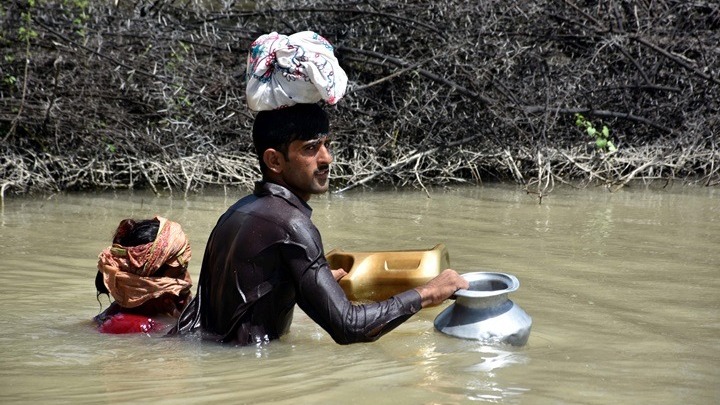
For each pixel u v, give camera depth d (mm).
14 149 9430
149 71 9703
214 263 4352
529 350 4266
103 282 4828
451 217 8227
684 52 11445
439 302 4293
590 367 4020
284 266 4188
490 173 10766
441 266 4902
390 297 4648
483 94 10172
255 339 4258
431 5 10555
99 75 9523
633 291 5566
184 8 10867
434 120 10453
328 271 4172
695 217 8336
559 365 4035
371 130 10383
